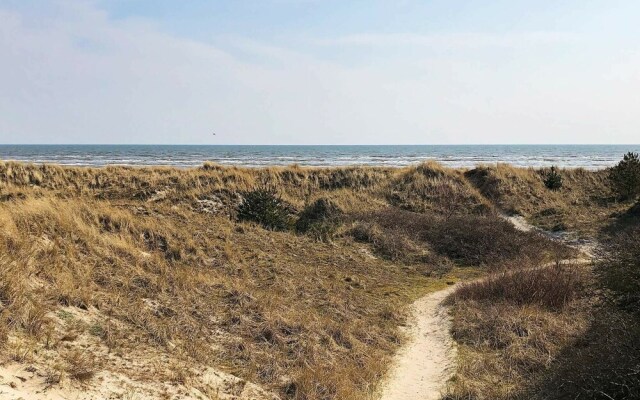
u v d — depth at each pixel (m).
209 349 8.20
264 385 7.45
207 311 9.76
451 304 12.95
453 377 8.54
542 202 27.31
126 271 10.39
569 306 11.95
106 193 23.41
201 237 15.13
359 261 17.05
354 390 7.80
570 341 9.65
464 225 21.48
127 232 13.30
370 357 9.30
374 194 27.22
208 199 23.11
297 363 8.42
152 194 23.31
